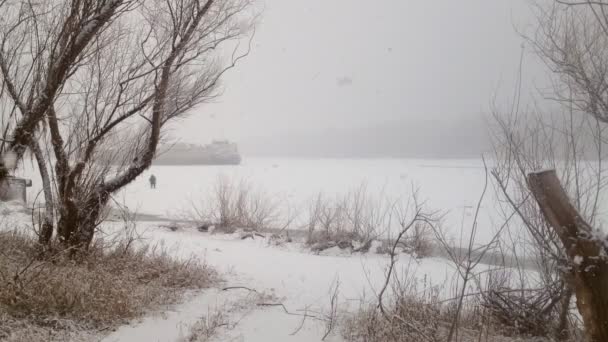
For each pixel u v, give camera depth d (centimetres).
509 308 548
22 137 522
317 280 856
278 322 572
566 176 538
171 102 760
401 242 1257
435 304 568
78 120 712
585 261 300
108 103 727
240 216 1548
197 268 772
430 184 4022
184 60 736
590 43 500
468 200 2659
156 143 724
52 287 518
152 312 554
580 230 304
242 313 598
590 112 489
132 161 757
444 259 1121
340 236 1352
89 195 706
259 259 1044
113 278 610
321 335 533
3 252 636
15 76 645
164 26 736
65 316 493
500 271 646
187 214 1892
